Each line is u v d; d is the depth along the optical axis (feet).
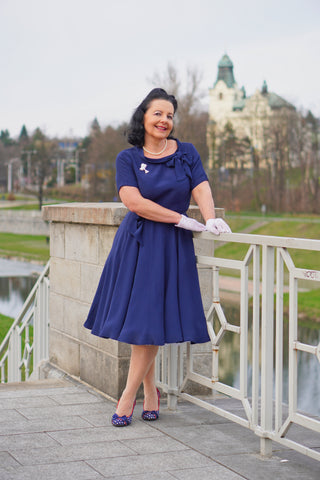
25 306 17.88
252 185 231.09
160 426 10.49
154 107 9.87
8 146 446.60
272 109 238.07
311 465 8.68
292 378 8.21
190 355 10.94
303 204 214.07
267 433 8.86
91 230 13.39
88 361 13.51
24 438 9.64
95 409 11.46
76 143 385.50
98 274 13.12
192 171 10.36
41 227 242.37
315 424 7.83
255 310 8.96
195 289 10.00
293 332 8.14
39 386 13.43
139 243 9.85
